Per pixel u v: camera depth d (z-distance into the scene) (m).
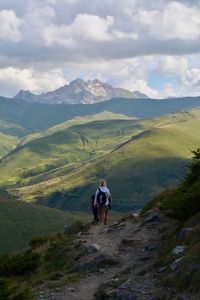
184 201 18.83
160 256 17.20
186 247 15.73
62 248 23.03
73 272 19.25
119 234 23.12
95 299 14.75
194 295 12.40
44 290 16.97
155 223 22.45
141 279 15.62
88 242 22.73
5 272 23.19
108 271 17.89
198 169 22.25
